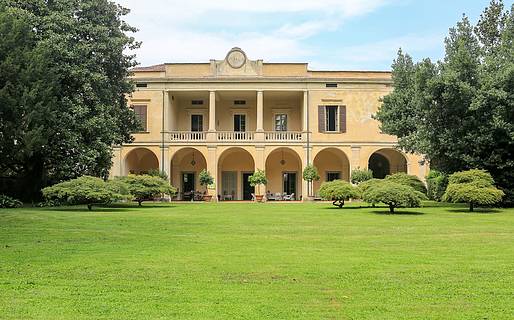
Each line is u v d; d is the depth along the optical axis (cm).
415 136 3078
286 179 4803
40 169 2998
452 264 1002
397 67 3428
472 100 2667
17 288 793
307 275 895
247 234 1529
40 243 1291
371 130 4406
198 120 4788
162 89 4409
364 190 2819
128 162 4484
